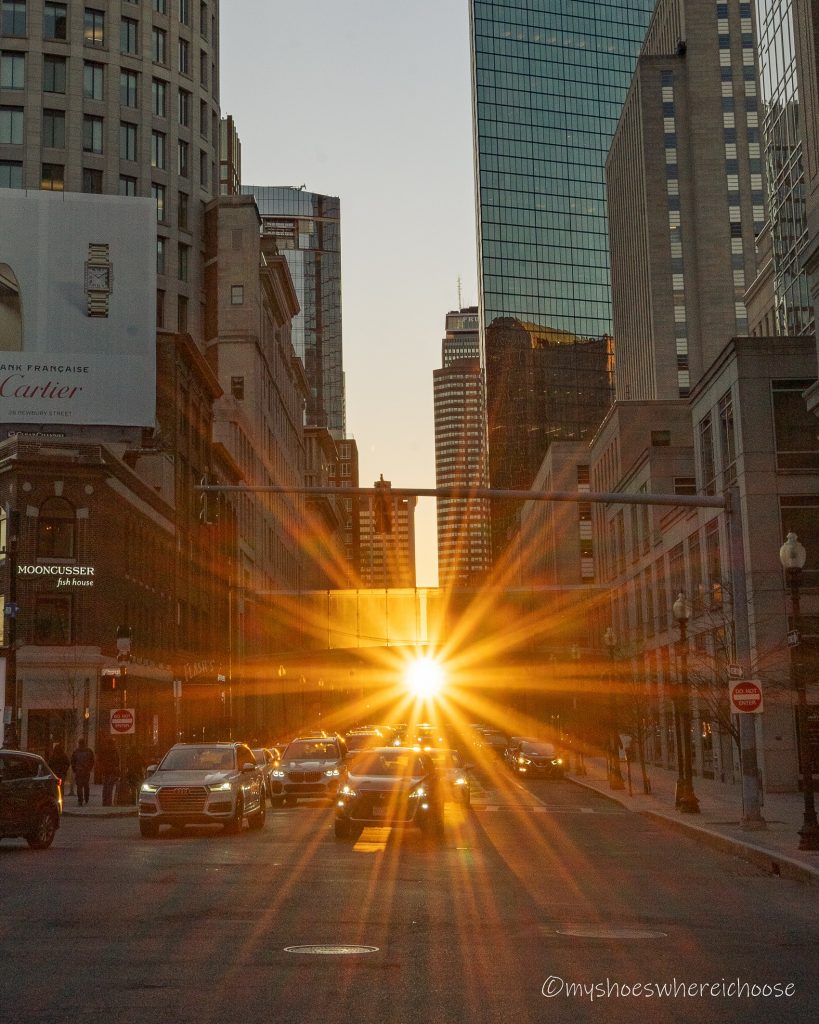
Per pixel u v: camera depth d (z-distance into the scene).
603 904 15.42
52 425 65.50
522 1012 9.01
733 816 31.58
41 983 9.86
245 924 13.16
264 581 112.00
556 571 134.88
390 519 23.72
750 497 46.19
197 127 106.38
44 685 52.31
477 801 41.09
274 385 122.25
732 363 47.97
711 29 137.00
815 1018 8.96
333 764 37.31
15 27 95.94
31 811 22.38
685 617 35.31
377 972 10.46
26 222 68.44
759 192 133.88
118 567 56.50
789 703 44.22
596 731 81.44
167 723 66.31
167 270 101.56
